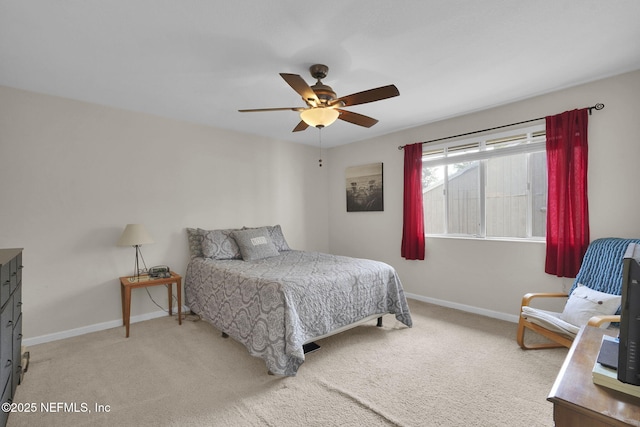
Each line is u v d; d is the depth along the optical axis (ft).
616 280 7.63
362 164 15.66
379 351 8.58
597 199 8.92
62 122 9.72
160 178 11.70
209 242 11.78
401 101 10.47
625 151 8.48
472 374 7.30
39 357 8.30
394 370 7.54
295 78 6.19
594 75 8.61
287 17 5.87
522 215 10.82
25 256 9.11
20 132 9.04
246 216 14.21
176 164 12.11
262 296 7.91
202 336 9.79
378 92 6.62
